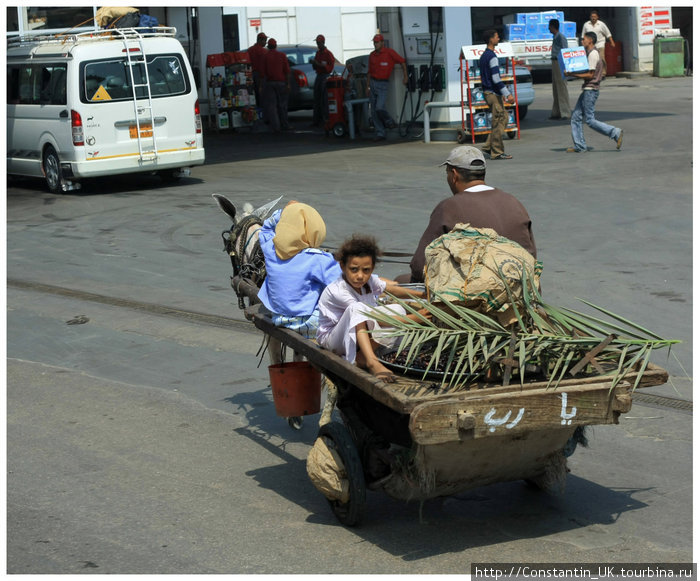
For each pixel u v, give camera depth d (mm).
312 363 5664
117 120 17031
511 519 5480
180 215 15039
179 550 5148
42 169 17844
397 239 12477
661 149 19109
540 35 31156
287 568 4922
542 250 11805
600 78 19031
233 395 7730
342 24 37094
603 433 6703
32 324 9773
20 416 7301
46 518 5562
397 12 23250
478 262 5168
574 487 5879
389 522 5496
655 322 8875
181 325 9594
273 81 27141
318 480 5312
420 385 4953
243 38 36938
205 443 6770
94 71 16828
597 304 9477
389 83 23906
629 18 35750
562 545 5125
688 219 13156
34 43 18125
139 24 20406
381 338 5285
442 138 22734
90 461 6434
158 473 6242
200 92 28516
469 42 22062
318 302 5895
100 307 10297
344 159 20703
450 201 5809
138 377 8180
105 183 18750
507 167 18156
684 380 7594
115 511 5656
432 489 5129
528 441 5055
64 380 8133
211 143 25234
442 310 5184
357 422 5449
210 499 5836
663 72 34875
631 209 13914
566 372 5125
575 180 16375
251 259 6855
